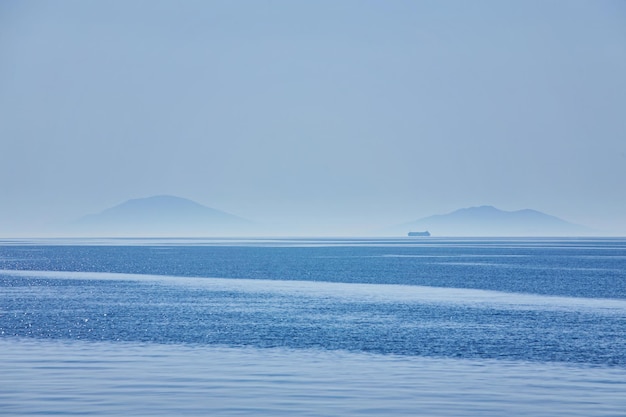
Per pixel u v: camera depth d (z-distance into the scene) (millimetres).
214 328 82312
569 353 65438
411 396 47750
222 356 63156
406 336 76062
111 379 52500
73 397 47031
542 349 67562
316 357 62938
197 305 108938
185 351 66000
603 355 64438
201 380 52375
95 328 82250
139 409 44250
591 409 44594
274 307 106125
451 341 72500
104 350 66438
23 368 56688
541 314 96562
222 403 45750
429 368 57781
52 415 42938
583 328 82500
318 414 43312
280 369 56969
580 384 51781
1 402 45688
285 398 47094
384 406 45156
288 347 68688
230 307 106125
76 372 55156
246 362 60094
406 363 60031
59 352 65125
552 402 46281
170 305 109062
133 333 78250
